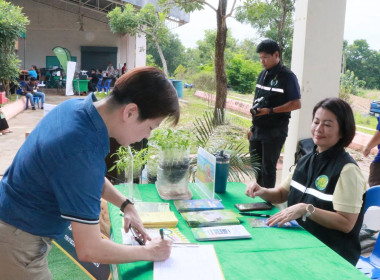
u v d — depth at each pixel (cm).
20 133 877
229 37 1988
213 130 375
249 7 538
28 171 125
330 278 137
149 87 121
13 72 1355
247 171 369
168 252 144
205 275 134
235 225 179
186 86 2033
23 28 1352
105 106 124
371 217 352
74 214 119
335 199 188
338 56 405
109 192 172
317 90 407
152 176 254
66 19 2391
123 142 131
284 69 374
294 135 417
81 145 118
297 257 151
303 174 209
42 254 138
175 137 214
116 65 2464
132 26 1541
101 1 2175
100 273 226
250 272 139
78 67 2450
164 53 3888
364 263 227
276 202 223
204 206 200
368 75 1055
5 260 132
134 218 167
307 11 390
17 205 129
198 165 239
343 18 400
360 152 742
